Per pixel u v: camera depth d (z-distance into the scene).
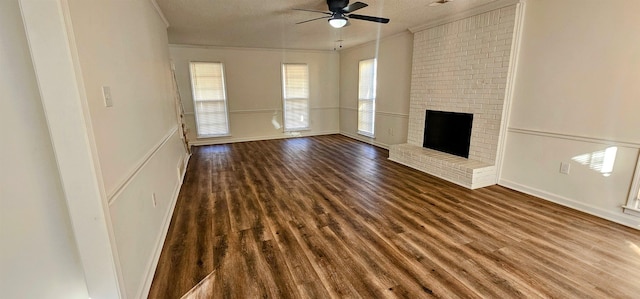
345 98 7.61
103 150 1.43
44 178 1.30
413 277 1.96
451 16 4.00
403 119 5.52
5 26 1.14
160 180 2.67
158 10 3.51
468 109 3.98
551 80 3.08
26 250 1.22
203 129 6.66
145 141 2.27
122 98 1.81
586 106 2.83
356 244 2.37
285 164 4.93
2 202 1.12
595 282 1.89
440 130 4.52
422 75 4.73
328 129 8.03
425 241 2.41
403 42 5.26
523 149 3.43
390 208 3.07
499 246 2.32
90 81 1.36
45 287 1.31
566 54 2.92
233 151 6.00
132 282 1.66
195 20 4.14
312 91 7.62
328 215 2.92
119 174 1.62
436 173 4.15
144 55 2.60
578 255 2.19
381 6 3.58
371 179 4.06
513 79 3.42
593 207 2.87
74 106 1.23
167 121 3.55
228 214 2.97
